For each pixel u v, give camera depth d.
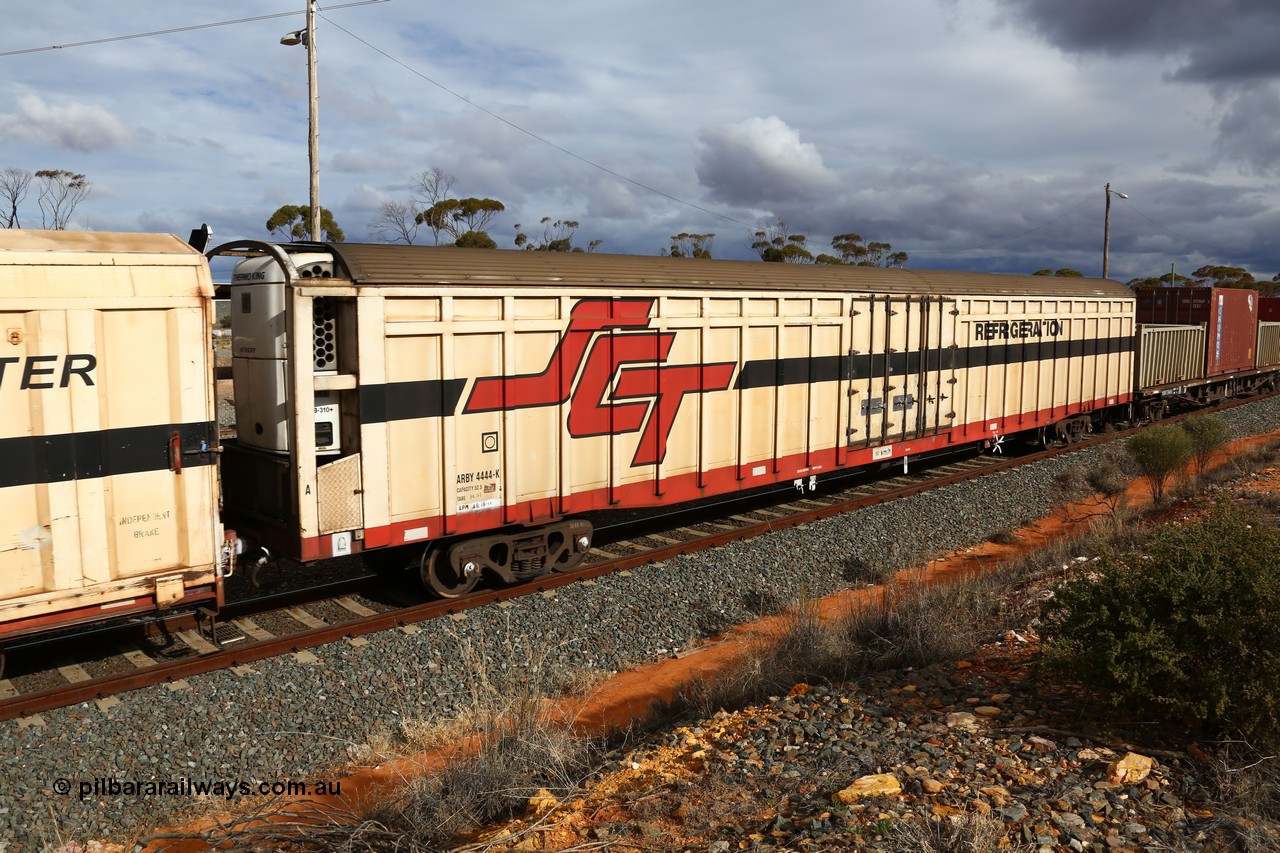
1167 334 22.50
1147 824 4.34
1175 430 14.00
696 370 11.00
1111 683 5.32
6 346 6.18
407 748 6.55
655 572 10.22
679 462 10.98
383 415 8.27
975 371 15.76
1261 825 4.28
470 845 4.66
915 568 10.64
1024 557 11.18
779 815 4.65
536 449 9.52
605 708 7.39
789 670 7.39
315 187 17.52
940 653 7.43
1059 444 19.16
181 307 6.91
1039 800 4.54
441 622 8.48
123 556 6.80
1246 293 27.25
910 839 4.13
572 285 9.55
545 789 5.36
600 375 10.01
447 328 8.62
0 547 6.25
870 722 5.88
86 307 6.47
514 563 9.72
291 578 10.27
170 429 6.93
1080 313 18.55
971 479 15.68
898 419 14.16
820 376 12.75
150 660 7.60
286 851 5.03
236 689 6.95
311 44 17.14
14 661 7.55
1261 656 5.02
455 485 8.85
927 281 14.67
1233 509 7.02
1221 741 4.94
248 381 8.70
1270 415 24.17
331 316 8.33
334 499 8.07
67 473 6.47
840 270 13.30
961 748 5.28
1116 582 5.80
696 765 5.53
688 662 8.47
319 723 6.76
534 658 8.00
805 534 11.88
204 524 7.17
